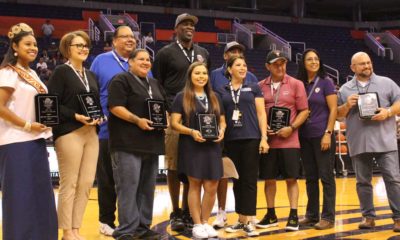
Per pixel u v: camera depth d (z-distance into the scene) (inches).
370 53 844.0
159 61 187.5
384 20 967.0
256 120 177.5
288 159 178.4
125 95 156.3
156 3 856.3
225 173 172.2
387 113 174.2
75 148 147.8
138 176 157.6
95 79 159.3
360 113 175.3
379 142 176.9
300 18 918.4
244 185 175.5
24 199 129.4
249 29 821.9
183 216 187.9
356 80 186.1
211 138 161.9
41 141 134.6
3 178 130.9
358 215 209.8
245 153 175.3
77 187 152.9
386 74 785.6
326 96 184.4
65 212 148.4
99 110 150.8
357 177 183.6
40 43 647.8
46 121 134.0
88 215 223.8
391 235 166.4
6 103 130.8
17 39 133.4
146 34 751.1
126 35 181.0
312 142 184.7
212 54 722.2
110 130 159.3
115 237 156.8
